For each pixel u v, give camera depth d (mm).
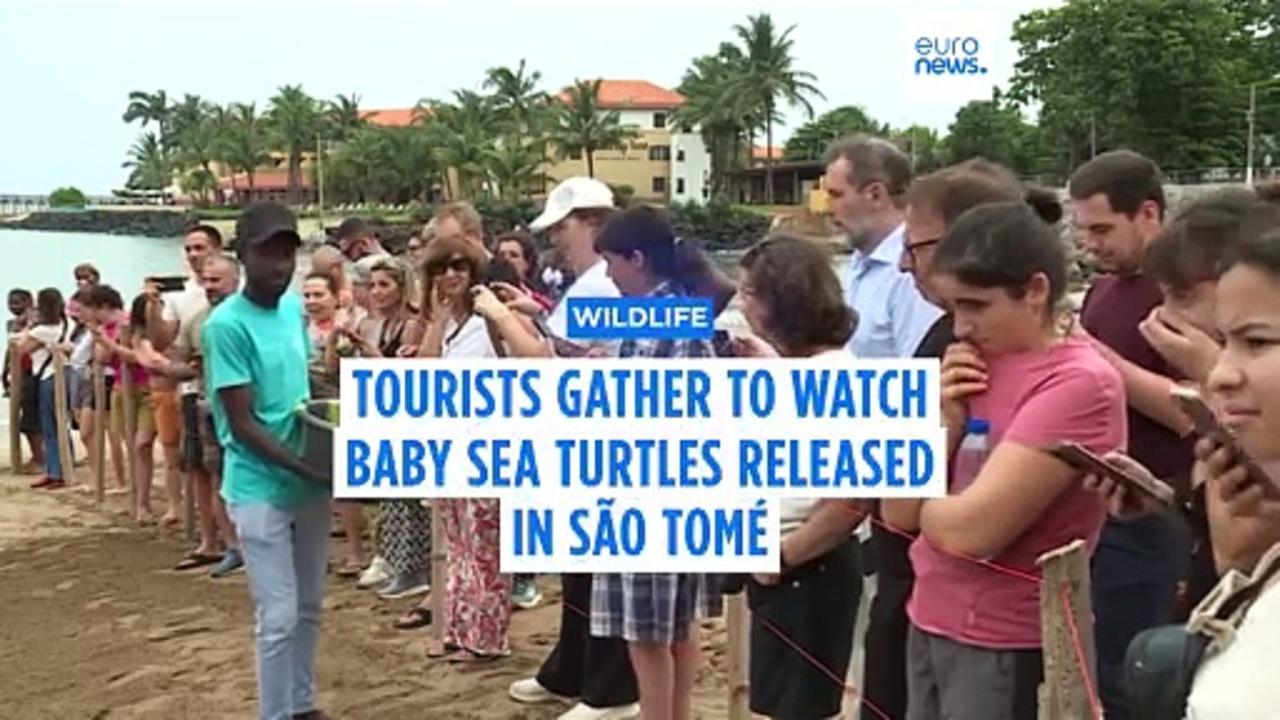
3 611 7762
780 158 77875
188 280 9031
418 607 7195
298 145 94312
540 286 7234
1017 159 44781
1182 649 1820
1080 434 2959
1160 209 3918
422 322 7160
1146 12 46375
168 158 119938
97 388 10742
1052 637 2717
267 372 5125
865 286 4840
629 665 5355
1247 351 1844
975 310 3098
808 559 3924
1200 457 1960
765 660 4086
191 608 7711
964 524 3018
